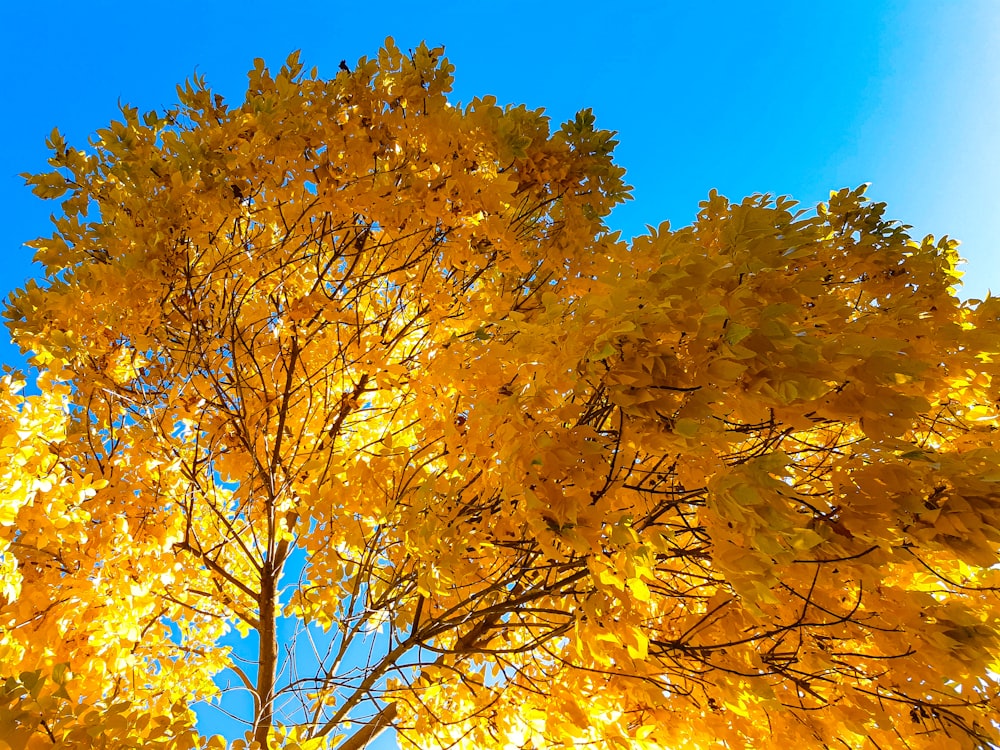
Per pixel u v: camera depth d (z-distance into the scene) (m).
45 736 1.34
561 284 2.75
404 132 2.35
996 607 1.57
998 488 1.13
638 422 1.21
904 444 1.21
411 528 1.60
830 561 1.24
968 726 1.43
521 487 1.21
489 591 1.91
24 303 2.24
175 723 1.51
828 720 1.54
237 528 3.19
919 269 2.17
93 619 2.07
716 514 1.17
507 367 1.52
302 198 2.30
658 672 1.59
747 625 1.55
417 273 2.32
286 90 2.14
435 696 2.43
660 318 1.15
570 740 1.94
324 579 2.26
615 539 1.17
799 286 1.36
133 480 2.34
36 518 1.89
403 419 2.53
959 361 1.69
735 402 1.24
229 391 2.40
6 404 1.87
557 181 2.99
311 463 2.11
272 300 2.39
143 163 2.14
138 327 2.12
